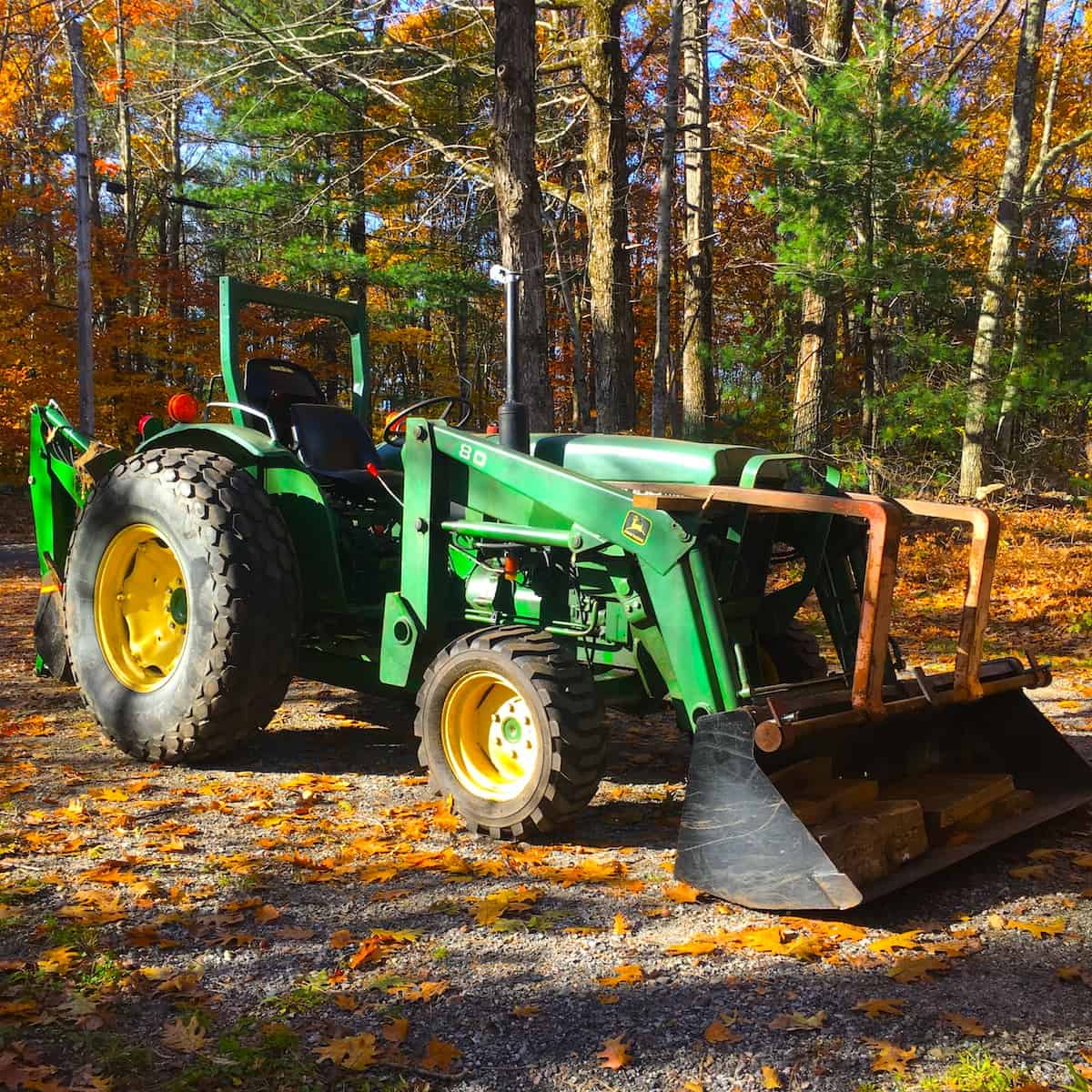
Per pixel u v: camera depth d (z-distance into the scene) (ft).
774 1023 8.31
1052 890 11.53
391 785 15.07
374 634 16.43
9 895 10.58
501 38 36.37
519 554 14.11
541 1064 7.75
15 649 25.41
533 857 12.22
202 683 14.99
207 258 98.94
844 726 12.05
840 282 47.65
